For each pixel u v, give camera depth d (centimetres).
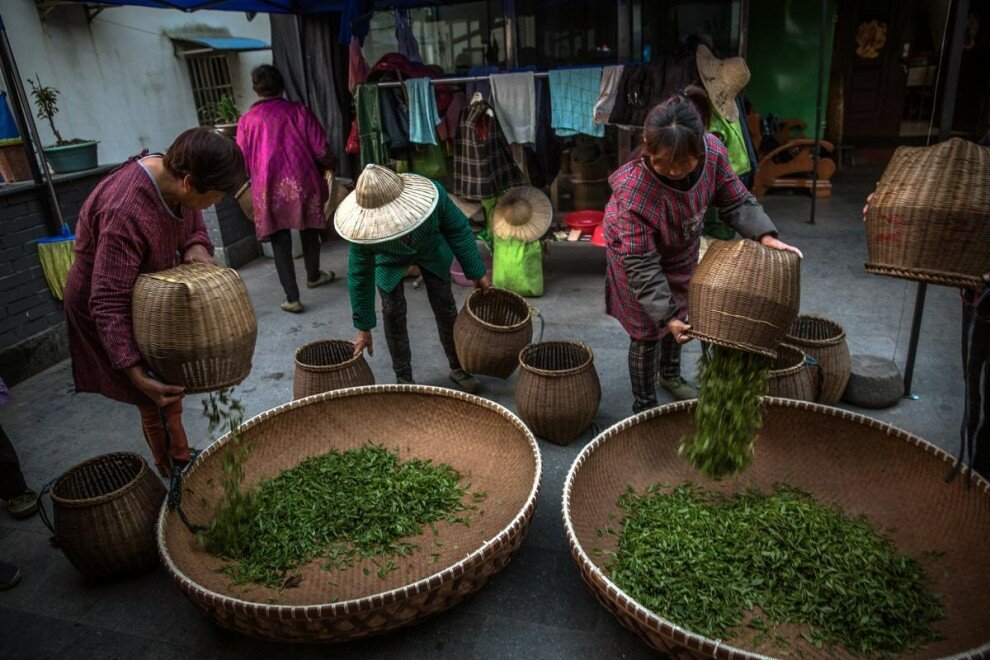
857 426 278
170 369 223
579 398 319
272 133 492
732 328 229
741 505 262
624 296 306
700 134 244
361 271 325
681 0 630
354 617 202
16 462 301
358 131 532
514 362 370
